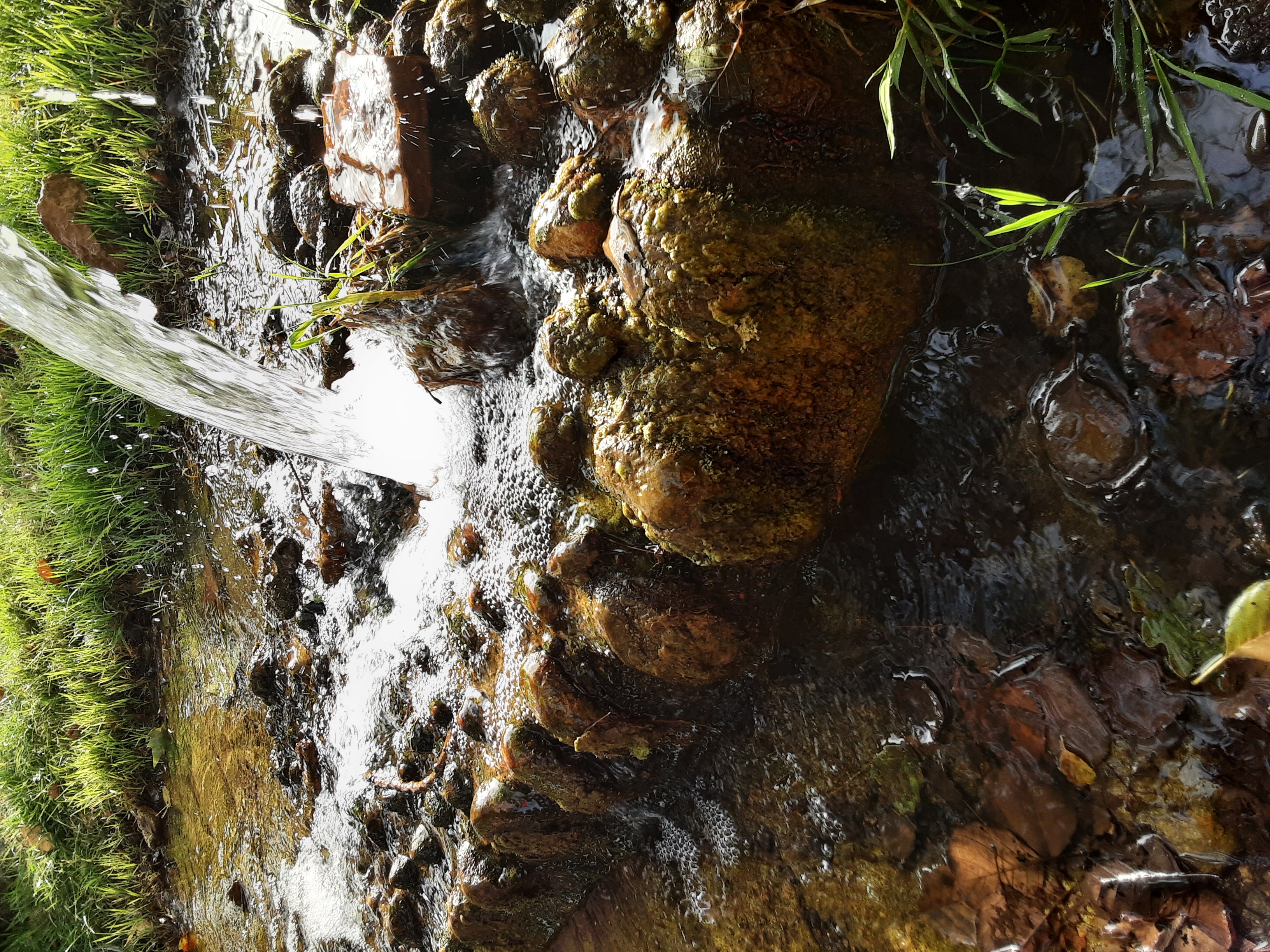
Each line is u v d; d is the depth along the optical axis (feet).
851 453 2.38
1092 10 2.07
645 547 2.61
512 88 2.71
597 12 2.31
